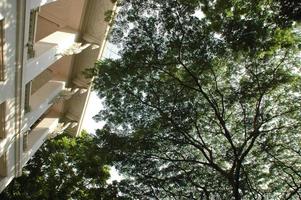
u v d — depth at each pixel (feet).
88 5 62.08
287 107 52.44
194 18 46.24
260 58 48.26
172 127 53.52
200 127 56.13
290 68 50.31
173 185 56.65
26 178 83.51
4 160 56.03
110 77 51.55
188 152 58.08
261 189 55.26
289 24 40.06
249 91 50.01
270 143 52.42
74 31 64.39
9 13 36.83
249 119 53.57
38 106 60.23
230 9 43.45
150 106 53.83
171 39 47.67
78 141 87.56
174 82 52.03
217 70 51.60
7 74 41.73
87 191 78.28
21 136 57.31
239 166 47.21
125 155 54.90
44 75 73.46
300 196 48.42
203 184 56.65
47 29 65.57
